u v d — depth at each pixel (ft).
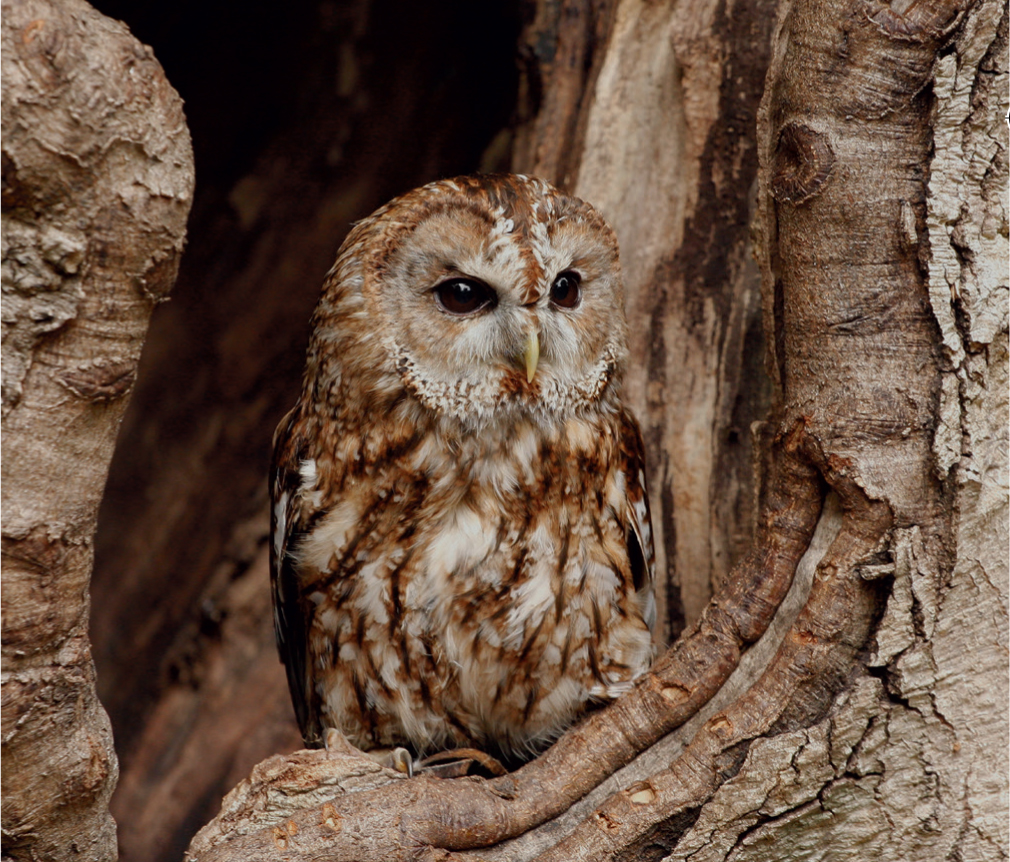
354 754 18.65
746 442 26.43
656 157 27.61
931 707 17.75
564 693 22.79
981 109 18.13
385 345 21.52
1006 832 17.67
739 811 17.80
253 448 36.65
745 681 19.17
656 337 27.43
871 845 17.83
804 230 18.95
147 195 15.03
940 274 18.25
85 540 15.64
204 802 34.71
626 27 27.73
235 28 33.09
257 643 35.76
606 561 22.91
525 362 20.97
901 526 18.08
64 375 14.96
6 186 14.15
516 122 29.94
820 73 18.56
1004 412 18.49
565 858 17.85
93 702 16.16
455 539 21.94
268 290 36.09
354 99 33.50
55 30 14.14
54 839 15.88
